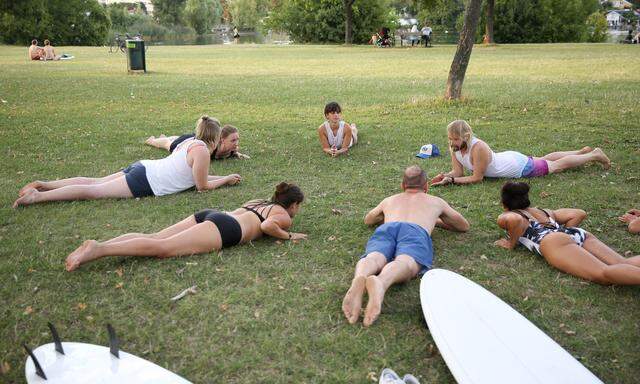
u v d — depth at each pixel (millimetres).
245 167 7477
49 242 4996
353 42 53969
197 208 5891
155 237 4656
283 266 4535
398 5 84375
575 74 18250
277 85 16312
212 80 17781
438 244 4984
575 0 53812
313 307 3943
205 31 86438
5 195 6203
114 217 5633
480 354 3223
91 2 58594
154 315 3834
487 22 41969
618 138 8727
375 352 3436
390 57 29781
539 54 29594
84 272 4395
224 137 7684
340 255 4746
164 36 79938
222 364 3316
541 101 12102
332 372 3250
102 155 8078
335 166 7527
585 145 8383
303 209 5859
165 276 4336
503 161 6727
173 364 3324
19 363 3322
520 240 4805
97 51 37438
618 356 3414
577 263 4293
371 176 7070
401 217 4641
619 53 29188
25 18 53312
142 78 18328
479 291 3828
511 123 10039
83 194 6020
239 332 3646
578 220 4930
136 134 9484
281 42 63469
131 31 77812
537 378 3057
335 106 7918
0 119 10617
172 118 11016
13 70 21203
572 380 3043
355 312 3725
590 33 61219
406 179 4969
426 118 10672
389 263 4086
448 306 3645
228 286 4215
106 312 3859
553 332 3660
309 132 9625
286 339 3562
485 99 12477
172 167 6262
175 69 22297
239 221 4816
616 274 4086
